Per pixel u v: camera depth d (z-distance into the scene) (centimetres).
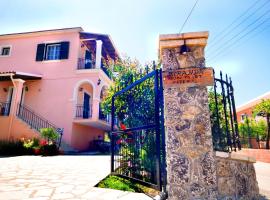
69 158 864
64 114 1406
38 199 307
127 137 457
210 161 276
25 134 1215
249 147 1353
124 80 636
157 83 347
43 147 1026
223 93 344
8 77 1388
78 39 1538
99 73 1452
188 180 272
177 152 281
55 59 1538
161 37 311
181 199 267
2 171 531
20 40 1636
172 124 290
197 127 286
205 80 297
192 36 306
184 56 309
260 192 429
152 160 363
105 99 729
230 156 292
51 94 1464
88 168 595
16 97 1292
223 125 399
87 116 1584
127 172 443
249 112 2041
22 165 644
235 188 292
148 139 383
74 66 1484
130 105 484
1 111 1357
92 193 340
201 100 294
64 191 353
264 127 1466
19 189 362
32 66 1551
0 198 310
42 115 1430
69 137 1358
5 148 1042
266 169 782
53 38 1587
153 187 329
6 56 1614
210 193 267
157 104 343
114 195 328
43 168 593
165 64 308
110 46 1681
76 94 1438
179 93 299
